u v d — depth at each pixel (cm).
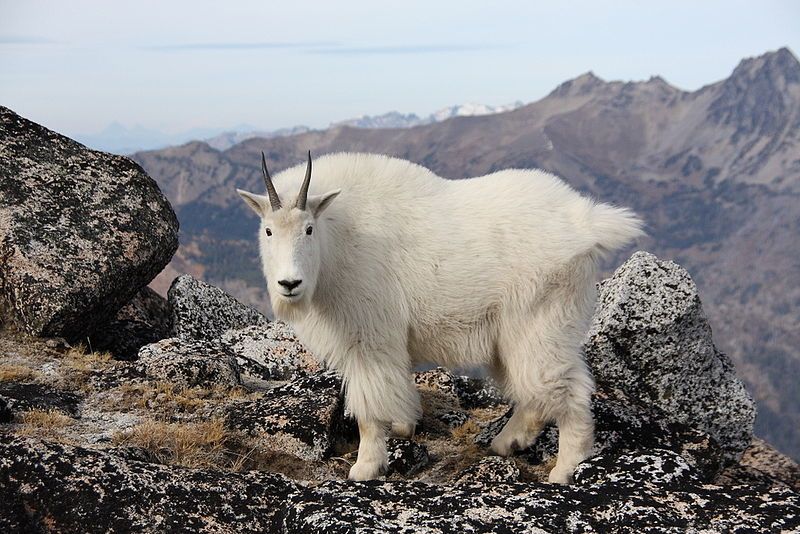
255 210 386
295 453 389
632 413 424
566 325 387
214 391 433
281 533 331
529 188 396
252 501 344
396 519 325
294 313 385
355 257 385
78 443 368
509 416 434
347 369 388
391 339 386
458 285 386
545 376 384
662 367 458
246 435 392
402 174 398
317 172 397
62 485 332
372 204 390
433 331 392
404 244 387
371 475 381
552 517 327
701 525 326
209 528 332
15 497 329
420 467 402
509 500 335
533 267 384
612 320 454
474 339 392
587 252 388
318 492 339
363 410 385
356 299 383
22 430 372
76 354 455
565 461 386
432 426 446
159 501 334
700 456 411
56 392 407
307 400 408
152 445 371
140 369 438
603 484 347
